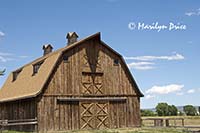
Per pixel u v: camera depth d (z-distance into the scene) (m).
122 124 35.91
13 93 38.69
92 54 35.66
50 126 31.88
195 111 83.06
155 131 30.45
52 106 32.31
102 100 35.22
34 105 32.22
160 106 78.94
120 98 36.28
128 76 37.44
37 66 37.12
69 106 33.31
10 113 37.94
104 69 36.03
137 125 36.81
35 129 31.41
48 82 32.44
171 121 54.91
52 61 33.88
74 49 34.62
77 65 34.50
